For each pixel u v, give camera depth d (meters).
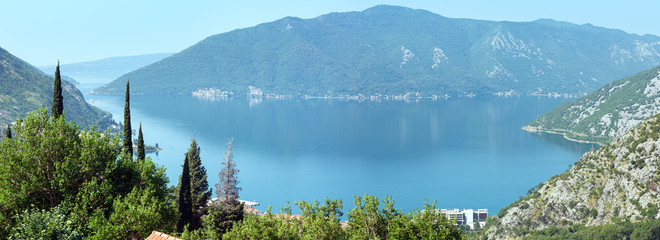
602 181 184.25
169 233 53.59
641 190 164.88
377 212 45.72
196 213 80.38
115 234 44.97
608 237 148.50
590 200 181.12
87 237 45.28
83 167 50.28
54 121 55.19
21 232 40.56
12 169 47.84
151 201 50.62
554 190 194.00
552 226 177.12
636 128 194.75
